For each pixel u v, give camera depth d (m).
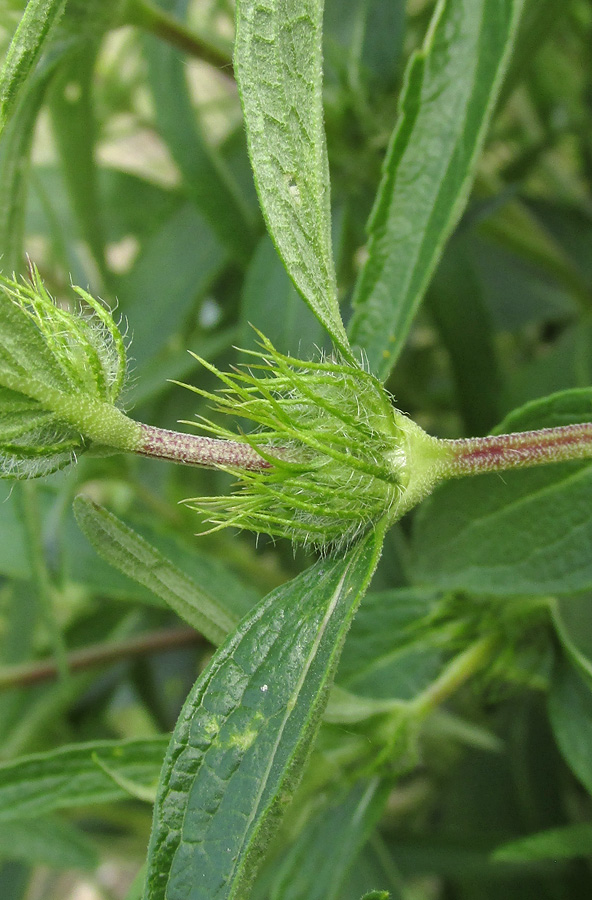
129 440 0.26
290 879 0.30
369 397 0.27
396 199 0.29
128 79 0.48
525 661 0.31
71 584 0.37
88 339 0.26
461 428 0.42
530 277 0.46
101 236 0.41
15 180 0.32
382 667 0.31
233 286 0.43
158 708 0.48
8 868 0.44
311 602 0.26
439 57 0.29
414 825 0.46
